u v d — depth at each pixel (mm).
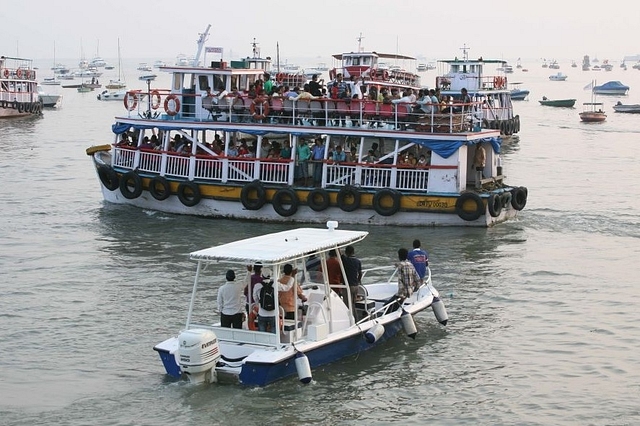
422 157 34531
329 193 34031
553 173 51969
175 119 37031
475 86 75312
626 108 112125
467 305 24344
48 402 17953
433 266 28375
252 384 18047
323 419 17094
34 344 21344
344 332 19516
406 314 21078
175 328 22391
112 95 137375
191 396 17875
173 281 26656
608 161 58469
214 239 32125
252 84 37375
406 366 19766
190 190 35688
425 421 17094
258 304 19000
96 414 17359
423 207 33500
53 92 169750
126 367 19766
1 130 80250
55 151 62656
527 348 20984
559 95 173500
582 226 34750
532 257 29594
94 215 36844
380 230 33281
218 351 18250
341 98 36000
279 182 34875
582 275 27406
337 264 20625
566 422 17047
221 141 37156
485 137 34594
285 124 34875
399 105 34188
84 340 21578
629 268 28328
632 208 39062
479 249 30609
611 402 17922
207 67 37812
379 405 17750
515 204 35188
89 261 29266
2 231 34094
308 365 18078
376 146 34688
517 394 18328
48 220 36062
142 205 37500
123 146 37906
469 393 18375
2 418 17266
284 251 18781
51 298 25078
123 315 23438
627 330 22266
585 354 20594
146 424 16922
